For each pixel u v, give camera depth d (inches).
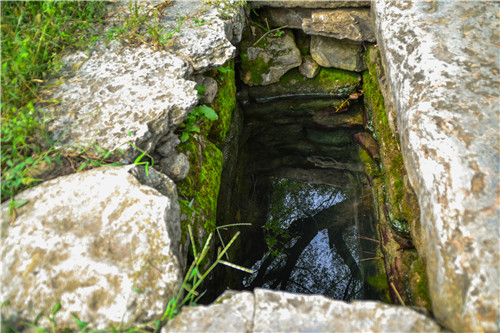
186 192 96.9
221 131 126.6
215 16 122.8
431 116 85.0
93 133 88.6
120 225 72.7
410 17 108.1
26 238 71.1
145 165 86.6
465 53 95.3
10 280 66.8
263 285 105.2
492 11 104.7
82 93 97.3
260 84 157.6
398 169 110.3
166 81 100.8
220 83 134.6
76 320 62.7
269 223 121.4
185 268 83.5
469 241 67.0
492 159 75.4
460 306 63.5
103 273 67.1
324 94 159.8
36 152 85.4
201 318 65.0
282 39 153.6
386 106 126.0
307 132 150.2
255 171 136.6
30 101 92.4
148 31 112.2
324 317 64.4
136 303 65.2
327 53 152.0
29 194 78.3
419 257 86.0
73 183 79.0
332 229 118.3
